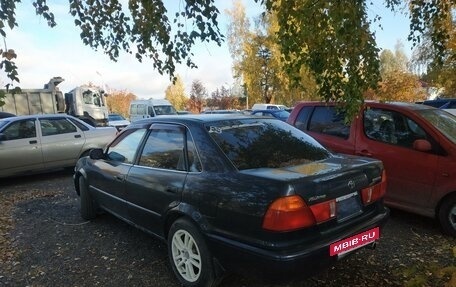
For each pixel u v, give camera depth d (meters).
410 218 5.25
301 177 2.89
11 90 2.81
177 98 51.56
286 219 2.73
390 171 5.05
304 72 3.99
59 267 4.00
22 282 3.70
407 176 4.87
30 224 5.43
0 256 4.31
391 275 3.60
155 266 3.96
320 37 3.48
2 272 3.92
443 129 4.85
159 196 3.73
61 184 8.32
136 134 4.49
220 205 3.09
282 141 3.75
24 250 4.47
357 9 3.38
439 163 4.57
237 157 3.33
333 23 3.36
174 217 3.63
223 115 4.08
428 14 5.30
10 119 8.74
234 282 3.52
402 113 5.14
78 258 4.21
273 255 2.72
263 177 2.93
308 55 3.61
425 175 4.68
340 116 5.89
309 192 2.84
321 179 2.95
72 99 20.08
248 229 2.89
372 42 3.57
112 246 4.52
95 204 5.38
